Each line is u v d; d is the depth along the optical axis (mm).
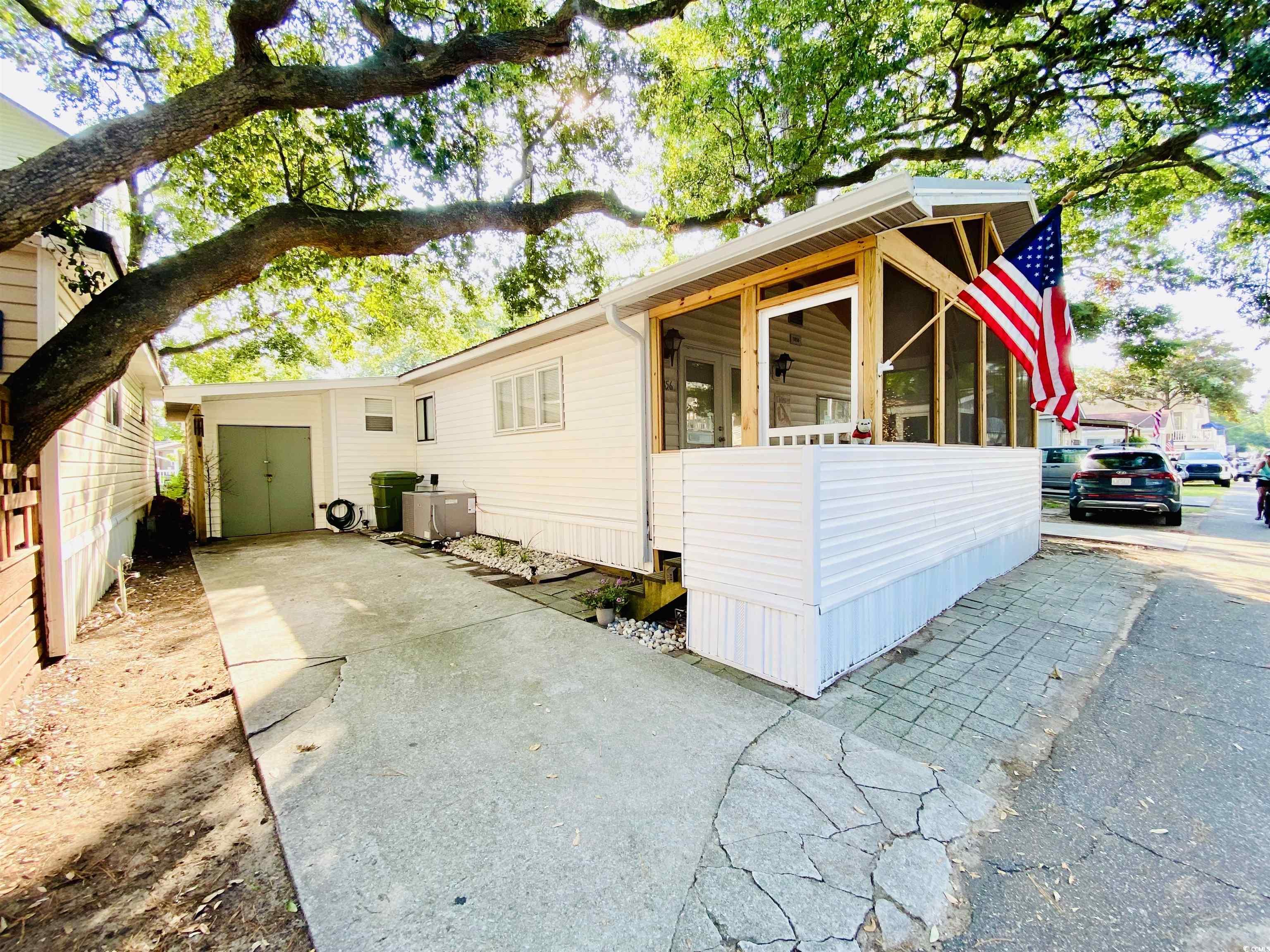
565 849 1880
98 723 2914
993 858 1825
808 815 2039
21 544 3346
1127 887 1684
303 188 5707
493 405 8422
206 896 1719
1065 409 3564
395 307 12961
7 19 5000
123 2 5184
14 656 3158
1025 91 8234
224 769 2469
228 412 9820
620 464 5996
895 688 3150
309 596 5445
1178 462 19594
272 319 14516
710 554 3652
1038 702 2955
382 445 11000
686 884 1715
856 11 7051
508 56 4770
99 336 3104
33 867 1853
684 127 8344
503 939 1518
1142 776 2273
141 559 7875
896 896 1661
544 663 3619
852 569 3326
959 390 4891
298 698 3117
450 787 2254
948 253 4617
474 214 5379
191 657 3889
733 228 10000
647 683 3279
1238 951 1444
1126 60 7594
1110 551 7176
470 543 8289
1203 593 4984
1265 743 2502
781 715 2840
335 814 2092
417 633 4270
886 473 3648
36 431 3025
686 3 5836
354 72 3898
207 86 3354
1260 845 1854
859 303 3650
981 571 5305
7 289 3740
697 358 5664
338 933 1543
